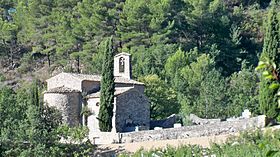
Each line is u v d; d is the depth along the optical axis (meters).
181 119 136.62
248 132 86.88
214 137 103.31
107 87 122.69
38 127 103.88
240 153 71.38
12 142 101.00
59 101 133.00
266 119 101.69
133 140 115.00
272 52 105.12
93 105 131.38
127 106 129.50
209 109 158.88
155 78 167.88
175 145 104.44
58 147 101.56
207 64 192.88
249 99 160.50
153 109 161.50
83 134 106.75
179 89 181.00
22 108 113.75
